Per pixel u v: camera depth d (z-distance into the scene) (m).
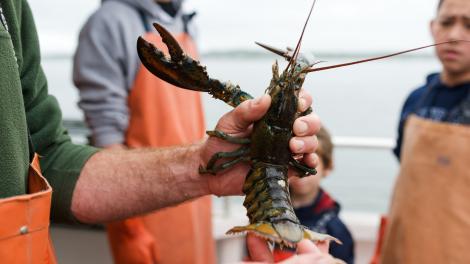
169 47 0.56
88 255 1.27
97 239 1.26
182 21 1.18
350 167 3.20
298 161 0.64
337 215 1.08
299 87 0.60
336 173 3.06
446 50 0.96
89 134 1.28
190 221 1.11
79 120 1.44
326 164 1.11
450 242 0.92
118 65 1.08
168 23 1.14
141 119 1.09
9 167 0.51
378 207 2.52
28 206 0.48
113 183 0.66
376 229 1.41
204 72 0.59
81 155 0.68
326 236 0.57
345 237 1.06
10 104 0.51
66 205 0.65
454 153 0.93
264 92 0.62
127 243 1.09
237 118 0.60
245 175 0.65
